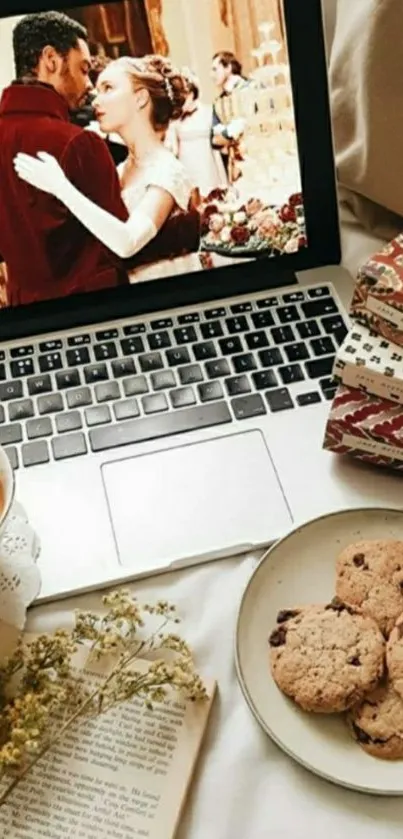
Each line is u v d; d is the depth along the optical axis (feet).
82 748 1.48
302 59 1.95
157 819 1.41
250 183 2.07
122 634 1.61
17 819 1.42
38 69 1.89
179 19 1.89
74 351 2.10
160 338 2.11
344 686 1.43
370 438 1.77
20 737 1.39
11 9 1.83
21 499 1.84
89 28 1.87
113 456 1.90
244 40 1.92
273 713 1.48
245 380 2.01
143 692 1.53
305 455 1.87
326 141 2.04
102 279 2.13
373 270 1.78
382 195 2.34
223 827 1.41
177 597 1.69
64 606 1.69
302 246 2.19
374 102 2.17
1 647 1.61
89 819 1.41
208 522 1.78
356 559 1.60
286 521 1.77
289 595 1.63
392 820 1.40
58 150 1.96
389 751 1.41
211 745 1.50
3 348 2.11
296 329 2.10
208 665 1.59
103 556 1.74
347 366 1.78
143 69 1.92
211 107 1.97
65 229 2.05
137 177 2.02
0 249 2.05
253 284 2.19
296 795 1.43
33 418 1.98
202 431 1.93
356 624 1.51
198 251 2.13
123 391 2.01
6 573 1.69
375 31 2.08
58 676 1.55
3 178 1.98
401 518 1.69
